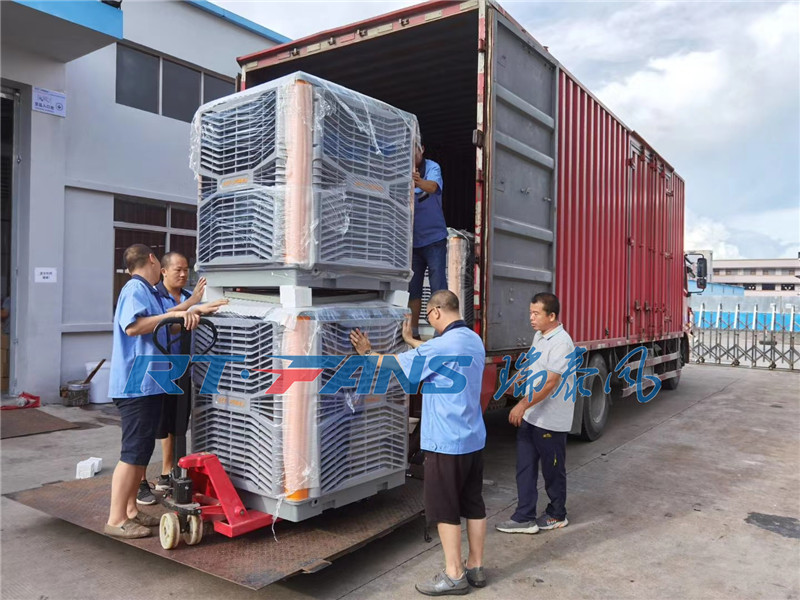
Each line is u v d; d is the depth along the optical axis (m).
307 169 3.30
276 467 3.33
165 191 8.67
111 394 3.47
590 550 3.88
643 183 8.31
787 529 4.29
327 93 3.40
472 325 4.87
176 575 3.37
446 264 5.09
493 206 4.61
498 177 4.73
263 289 3.82
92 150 7.80
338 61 5.70
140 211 8.46
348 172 3.57
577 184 6.16
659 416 8.45
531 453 4.17
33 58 7.13
